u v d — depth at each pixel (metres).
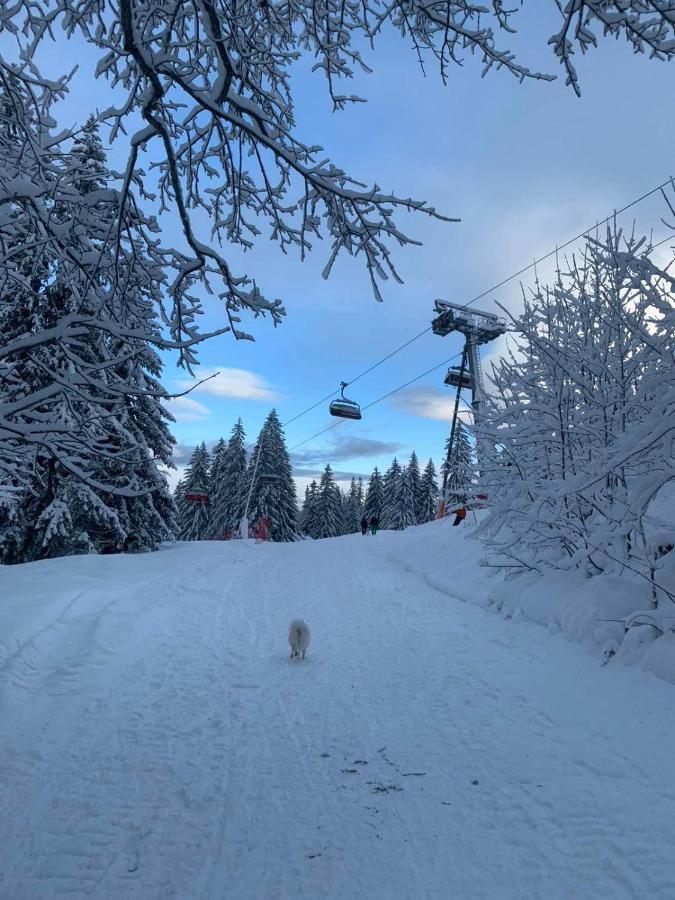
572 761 4.40
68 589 11.36
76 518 20.09
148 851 3.56
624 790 3.90
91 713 5.94
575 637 6.85
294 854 3.48
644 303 6.46
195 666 7.72
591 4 3.21
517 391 9.62
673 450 6.30
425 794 4.14
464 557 13.62
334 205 4.14
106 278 5.18
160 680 7.08
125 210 4.31
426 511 69.81
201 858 3.48
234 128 4.52
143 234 4.56
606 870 3.13
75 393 3.89
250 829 3.78
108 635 8.61
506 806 3.88
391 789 4.25
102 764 4.78
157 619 10.33
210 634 9.57
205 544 26.97
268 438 53.03
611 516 6.18
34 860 3.48
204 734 5.41
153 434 23.03
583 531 8.03
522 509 8.91
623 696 5.29
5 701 5.96
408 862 3.35
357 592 13.23
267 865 3.38
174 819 3.92
